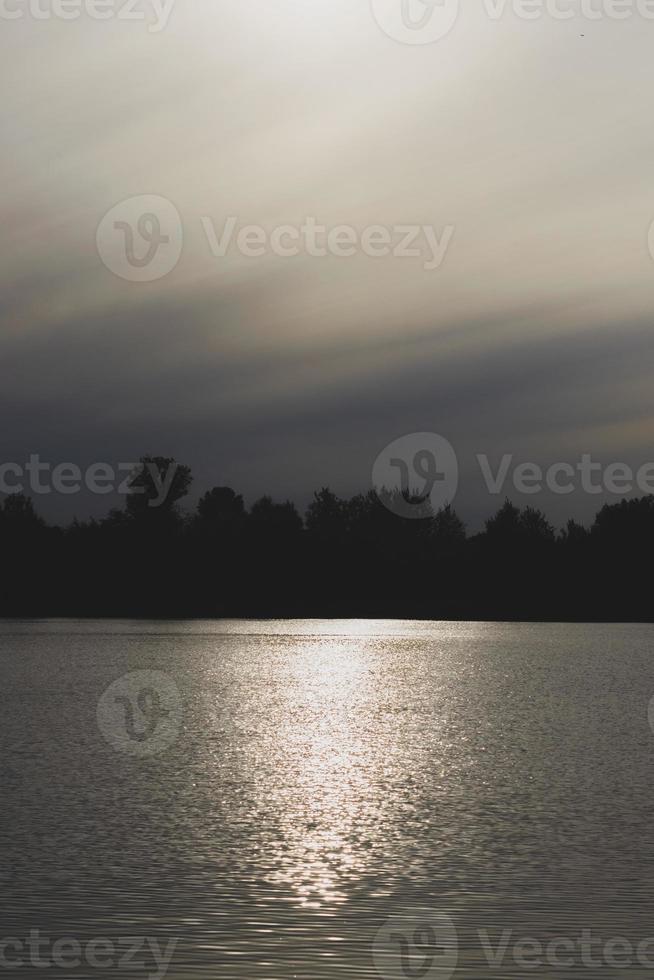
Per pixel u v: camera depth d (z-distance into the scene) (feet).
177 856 79.00
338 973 56.90
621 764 125.80
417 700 208.33
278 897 69.00
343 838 84.99
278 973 56.85
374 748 139.13
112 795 103.55
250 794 104.01
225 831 87.35
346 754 133.08
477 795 104.01
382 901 68.49
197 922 64.18
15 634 470.39
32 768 121.08
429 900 68.90
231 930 62.90
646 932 63.46
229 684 243.40
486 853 80.48
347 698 211.61
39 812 95.30
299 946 60.59
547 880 73.36
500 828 89.15
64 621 614.34
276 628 534.37
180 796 102.94
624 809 97.40
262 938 61.72
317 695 217.97
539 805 99.09
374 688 234.17
